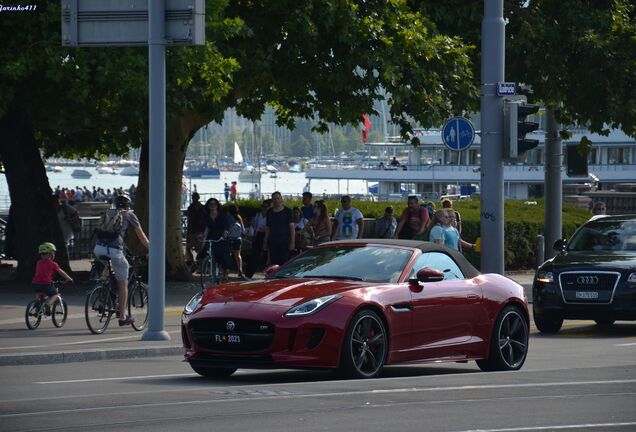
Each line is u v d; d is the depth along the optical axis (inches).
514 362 863.1
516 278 1934.1
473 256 1982.0
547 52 1722.4
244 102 1806.1
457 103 1606.8
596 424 579.8
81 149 1936.5
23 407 626.2
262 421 573.0
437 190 4461.1
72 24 1026.7
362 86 1600.6
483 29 1334.9
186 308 776.3
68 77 1350.9
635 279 1166.3
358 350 749.9
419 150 4345.5
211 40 1405.0
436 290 806.5
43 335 1071.6
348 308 738.8
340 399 654.5
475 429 556.1
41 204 1628.9
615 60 1738.4
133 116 1400.1
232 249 1652.3
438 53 1572.3
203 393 686.5
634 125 1760.6
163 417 585.0
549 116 1812.3
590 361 941.8
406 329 778.8
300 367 727.1
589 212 2272.4
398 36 1546.5
